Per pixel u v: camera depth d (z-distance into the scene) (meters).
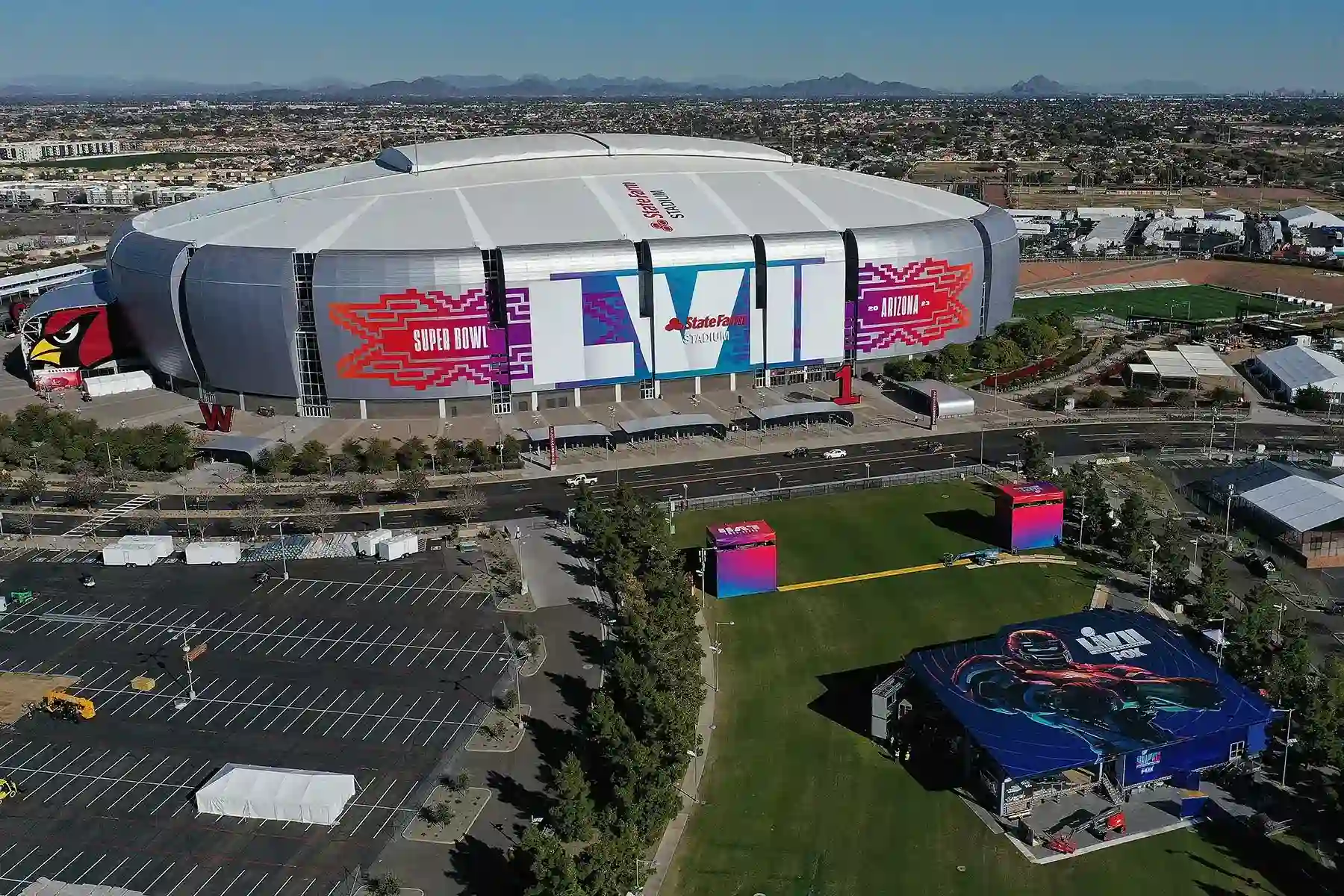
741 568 113.38
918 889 72.44
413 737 90.25
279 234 170.25
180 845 77.69
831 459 153.38
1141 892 71.62
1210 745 81.56
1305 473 132.12
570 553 124.56
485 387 168.75
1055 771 77.25
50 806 82.00
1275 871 73.12
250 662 102.31
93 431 157.25
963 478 146.12
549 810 79.19
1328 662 93.81
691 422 161.38
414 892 72.88
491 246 166.88
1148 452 155.25
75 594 116.00
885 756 86.81
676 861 75.62
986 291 197.12
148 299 174.62
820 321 182.25
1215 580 105.81
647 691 86.62
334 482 146.62
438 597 114.44
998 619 108.00
